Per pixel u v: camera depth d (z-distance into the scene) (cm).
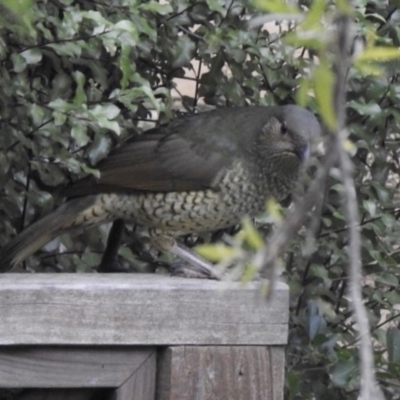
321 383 1055
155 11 926
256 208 972
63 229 918
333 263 1083
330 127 335
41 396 641
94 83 973
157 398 633
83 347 619
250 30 981
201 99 1080
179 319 627
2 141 886
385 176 1088
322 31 346
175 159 931
